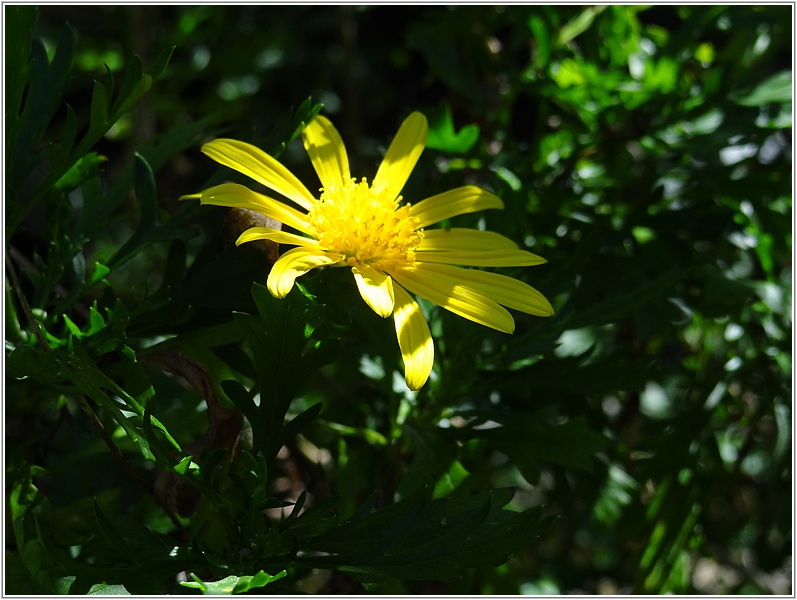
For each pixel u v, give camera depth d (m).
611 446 0.38
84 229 0.33
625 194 0.40
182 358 0.32
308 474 0.37
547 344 0.35
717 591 0.46
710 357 0.41
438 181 0.36
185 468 0.29
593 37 0.40
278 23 0.55
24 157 0.32
